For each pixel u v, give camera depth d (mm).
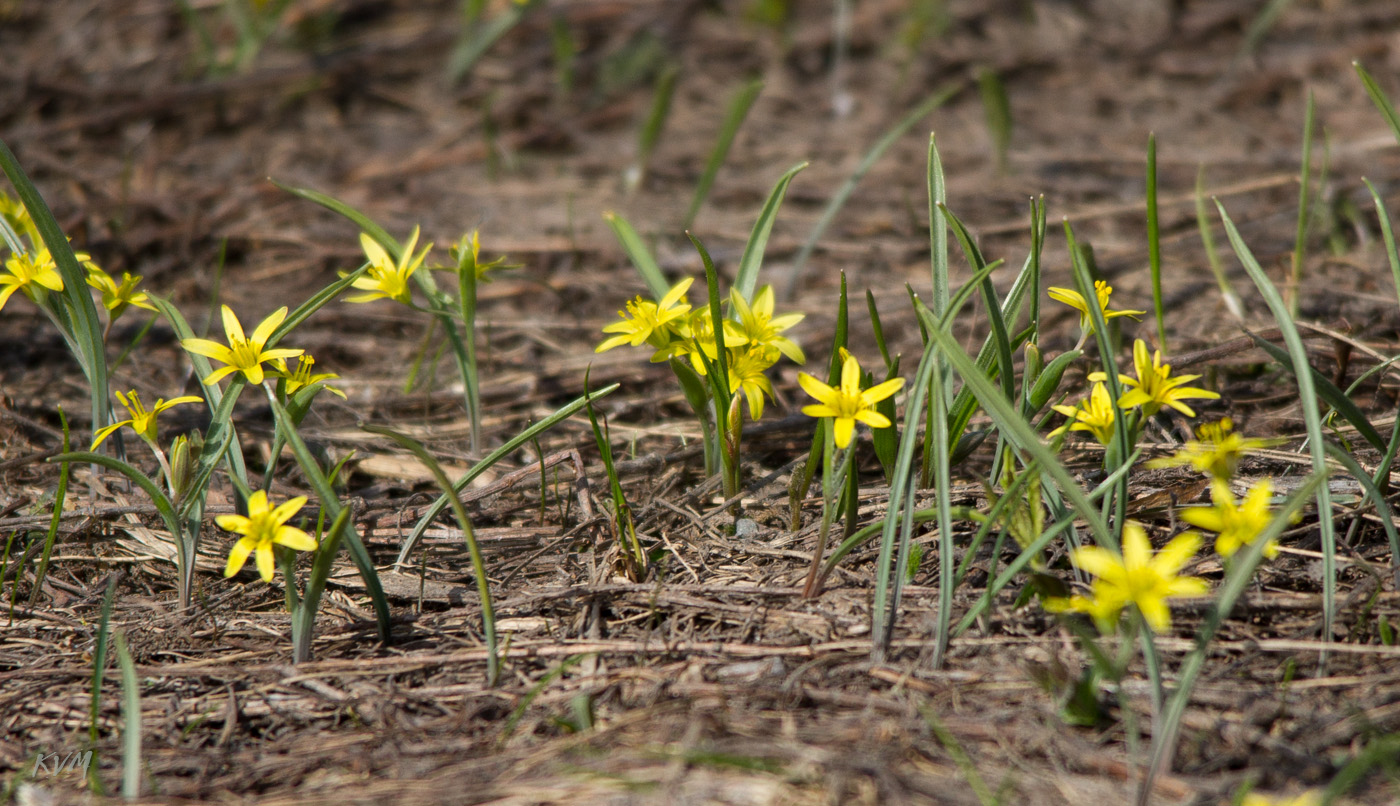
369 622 2016
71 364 3148
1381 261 3334
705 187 3730
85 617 2119
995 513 1675
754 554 2152
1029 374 1978
